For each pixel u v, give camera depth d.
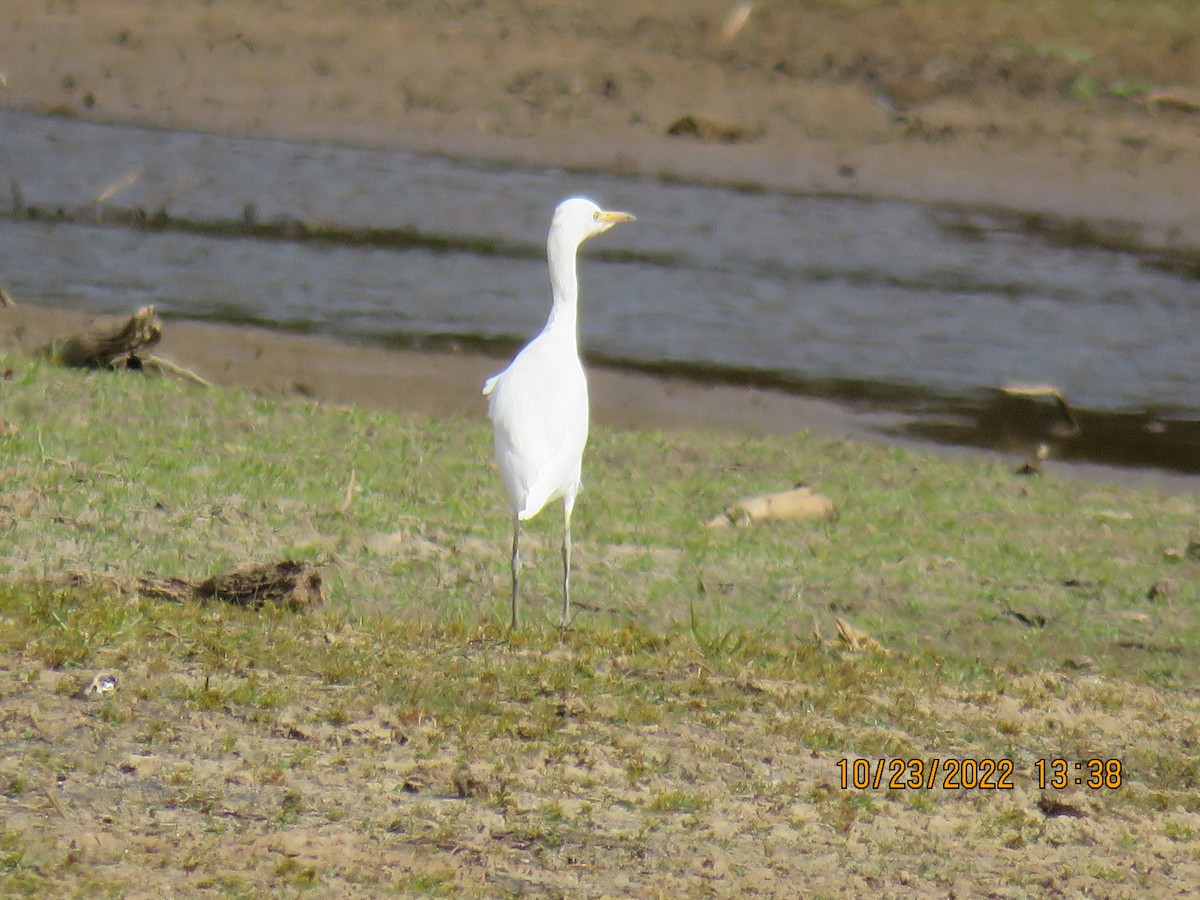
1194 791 9.02
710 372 21.97
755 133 34.00
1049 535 15.01
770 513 14.71
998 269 28.30
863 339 24.20
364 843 6.97
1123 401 22.06
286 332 22.12
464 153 33.09
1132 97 35.53
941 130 34.16
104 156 31.33
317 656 9.34
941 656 11.45
